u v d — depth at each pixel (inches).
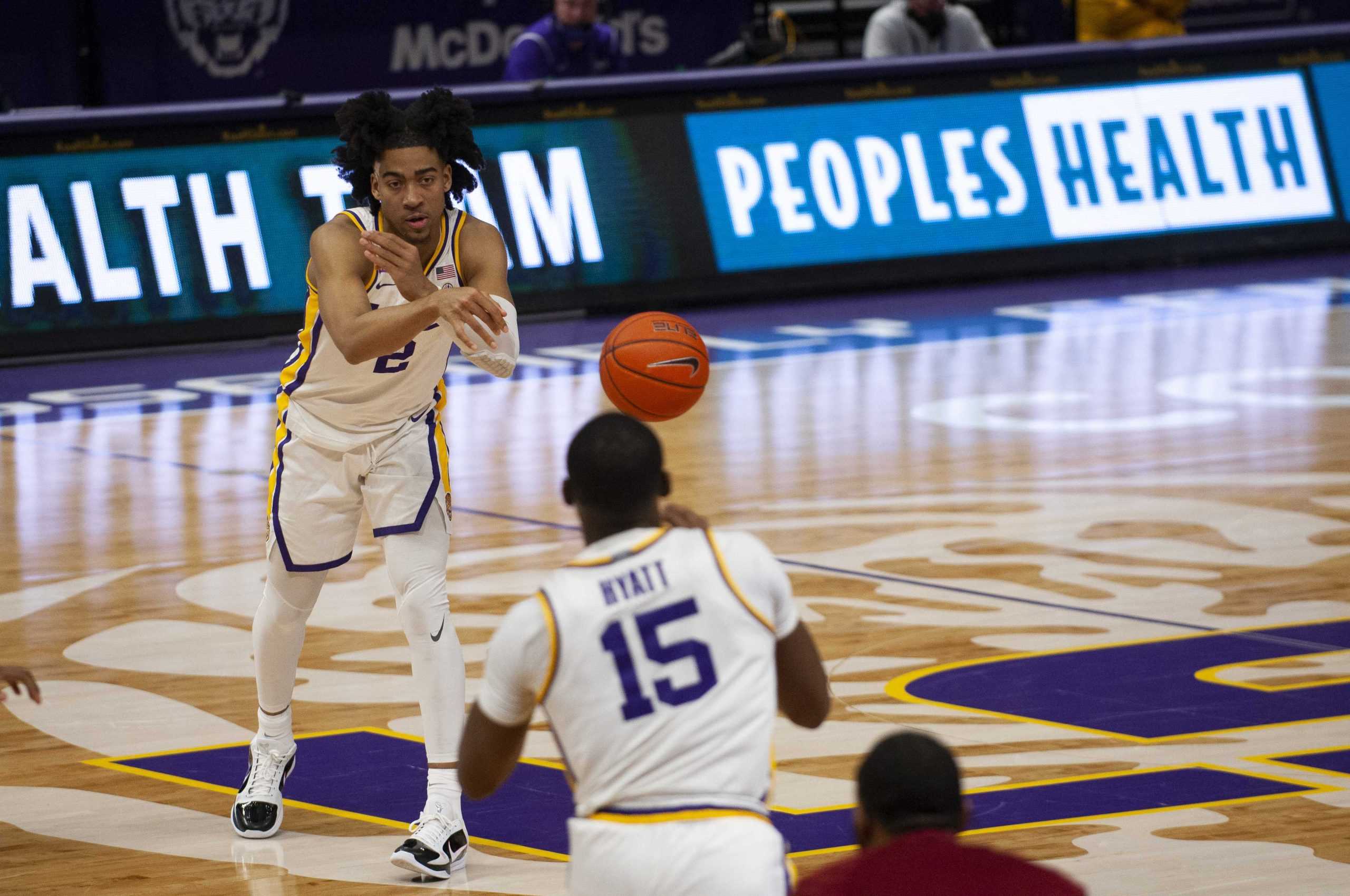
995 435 1322.6
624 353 564.7
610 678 373.1
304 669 806.5
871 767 328.5
